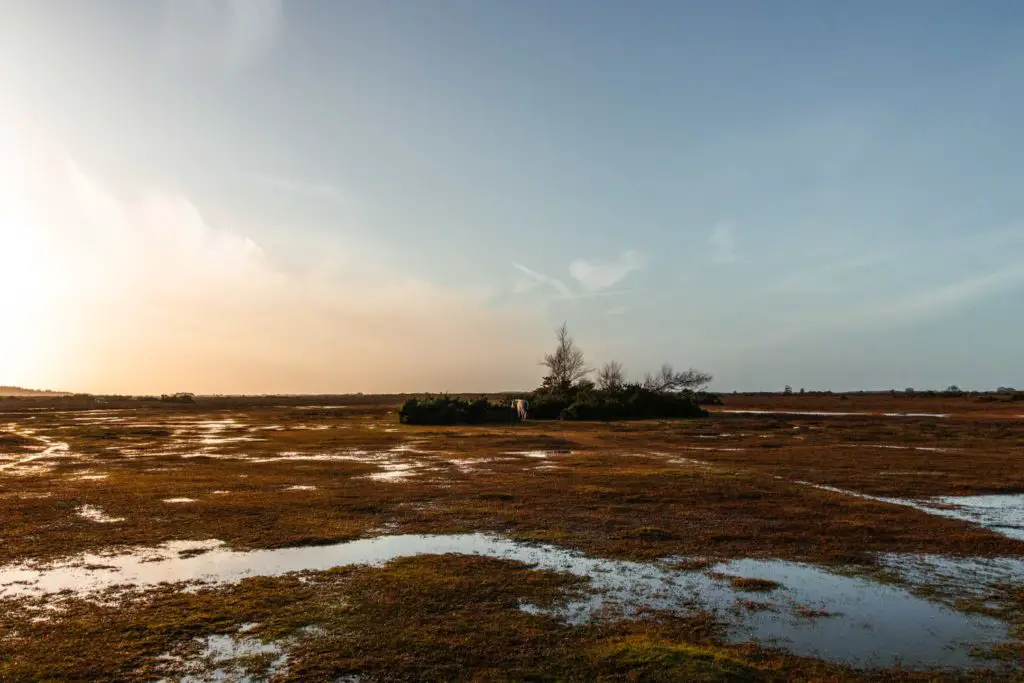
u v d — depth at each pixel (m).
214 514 14.80
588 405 55.44
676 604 8.94
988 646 7.59
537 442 34.03
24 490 18.08
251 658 7.05
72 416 64.19
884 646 7.56
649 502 16.38
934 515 15.02
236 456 27.22
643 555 11.45
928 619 8.45
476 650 7.29
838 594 9.43
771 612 8.66
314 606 8.71
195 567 10.63
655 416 57.22
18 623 8.08
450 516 14.68
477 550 11.79
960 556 11.52
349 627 7.96
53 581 9.86
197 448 30.77
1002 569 10.76
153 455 27.56
